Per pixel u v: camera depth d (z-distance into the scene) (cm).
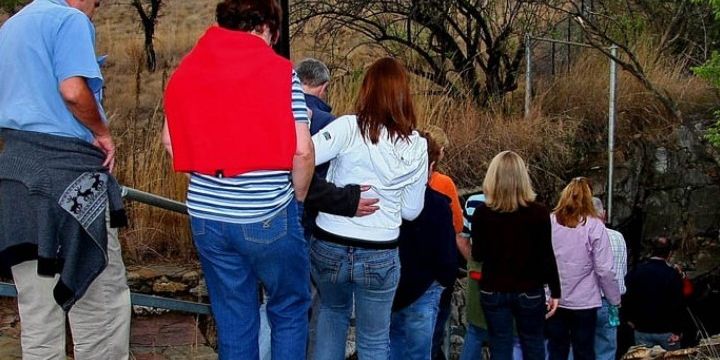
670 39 1090
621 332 847
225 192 327
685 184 945
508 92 1005
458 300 724
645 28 1082
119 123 740
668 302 752
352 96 870
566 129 943
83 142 331
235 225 327
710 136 781
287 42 466
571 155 931
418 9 956
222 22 339
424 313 482
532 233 527
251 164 320
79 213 326
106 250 334
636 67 874
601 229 596
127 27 1916
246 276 345
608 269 593
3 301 524
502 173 526
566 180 919
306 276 356
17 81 326
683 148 949
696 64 1073
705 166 945
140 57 821
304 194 342
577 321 606
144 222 613
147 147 643
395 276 403
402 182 397
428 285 471
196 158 321
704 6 1054
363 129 396
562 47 1073
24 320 341
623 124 967
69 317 353
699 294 937
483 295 541
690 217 943
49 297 338
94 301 348
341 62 1009
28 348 341
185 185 617
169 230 615
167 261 598
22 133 325
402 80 398
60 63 321
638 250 945
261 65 327
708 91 991
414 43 1004
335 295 406
